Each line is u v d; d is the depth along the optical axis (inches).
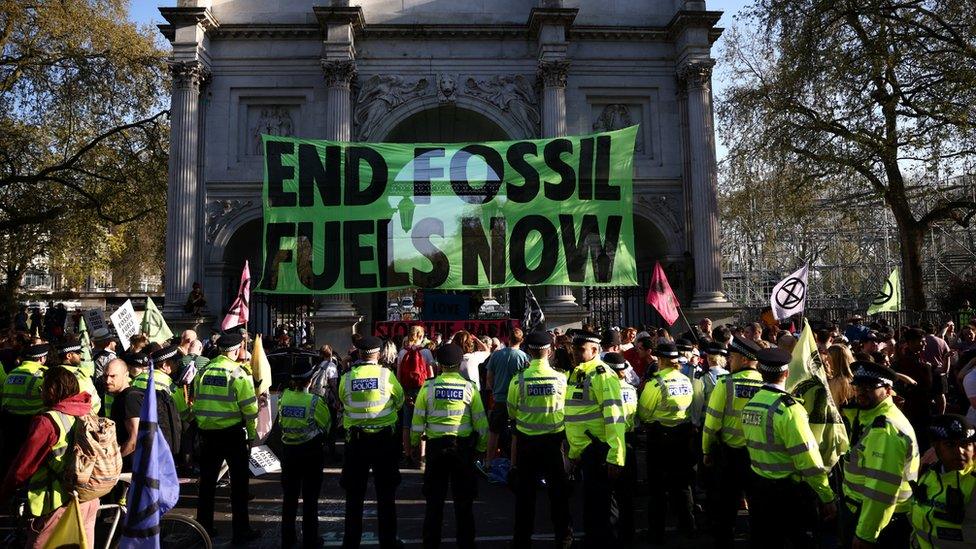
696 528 414.3
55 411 279.9
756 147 1366.9
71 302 2854.3
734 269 2466.8
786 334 428.1
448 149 973.8
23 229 1640.0
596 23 1266.0
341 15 1157.1
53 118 1540.4
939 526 214.7
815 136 1300.4
